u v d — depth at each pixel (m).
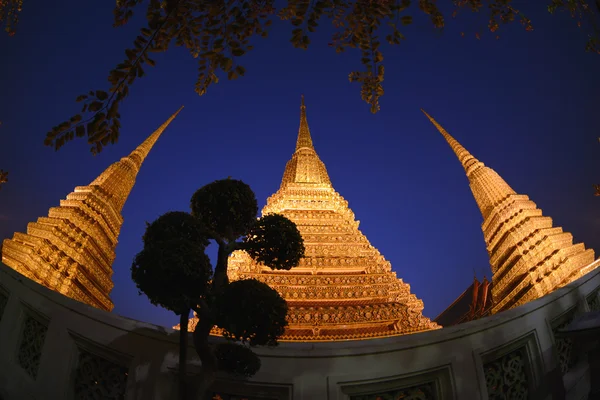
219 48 7.72
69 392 7.47
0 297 8.48
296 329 31.44
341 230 42.22
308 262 38.16
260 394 7.29
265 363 7.41
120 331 7.74
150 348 7.54
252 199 7.47
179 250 6.03
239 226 7.34
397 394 7.52
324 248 39.75
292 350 7.53
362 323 31.95
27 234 27.09
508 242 35.78
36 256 25.59
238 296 6.25
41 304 8.19
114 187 35.31
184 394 6.09
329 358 7.45
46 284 25.67
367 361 7.45
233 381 7.30
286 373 7.32
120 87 6.88
